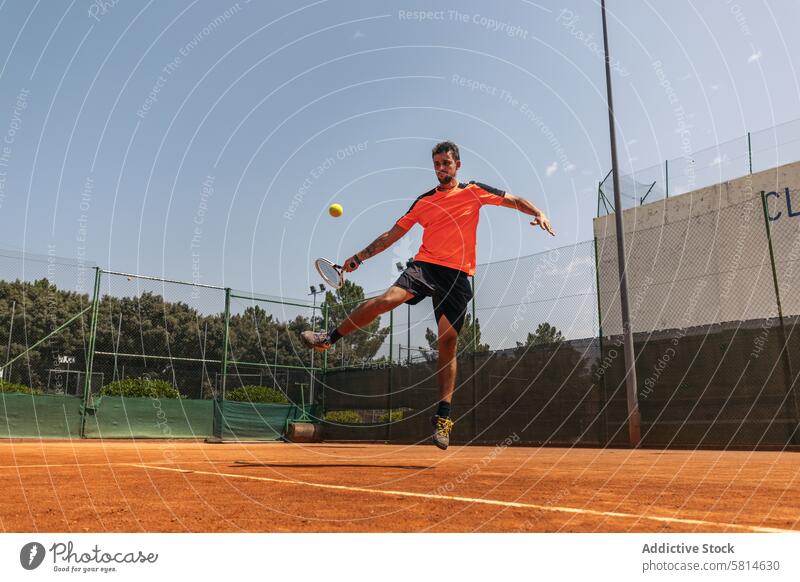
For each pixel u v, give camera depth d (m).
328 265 4.57
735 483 2.50
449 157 3.71
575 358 9.97
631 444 9.12
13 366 14.46
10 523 1.50
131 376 14.22
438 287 3.55
